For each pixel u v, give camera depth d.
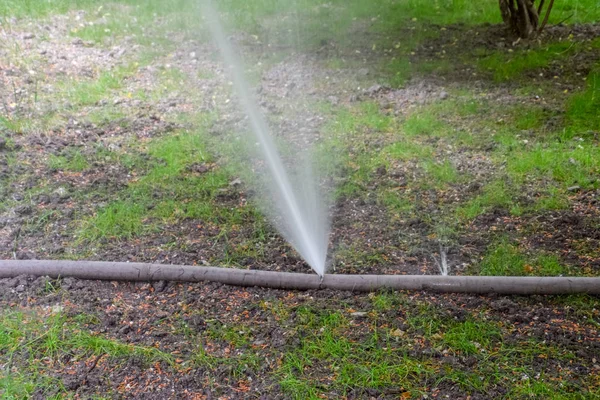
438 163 5.26
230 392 2.94
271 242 4.17
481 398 2.88
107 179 4.95
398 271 3.87
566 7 9.80
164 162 5.28
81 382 2.97
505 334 3.29
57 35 8.58
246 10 10.12
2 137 5.51
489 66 7.58
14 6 9.48
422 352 3.15
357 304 3.55
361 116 6.25
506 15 8.77
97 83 6.95
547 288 3.59
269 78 7.38
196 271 3.71
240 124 6.06
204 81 7.22
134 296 3.62
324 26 9.43
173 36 8.84
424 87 7.02
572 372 3.02
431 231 4.30
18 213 4.44
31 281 3.70
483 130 5.88
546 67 7.43
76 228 4.30
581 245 4.10
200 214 4.48
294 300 3.59
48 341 3.19
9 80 6.89
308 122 6.15
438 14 9.98
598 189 4.79
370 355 3.14
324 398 2.89
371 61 7.96
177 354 3.16
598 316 3.43
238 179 5.00
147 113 6.29
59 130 5.83
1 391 2.90
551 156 5.22
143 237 4.21
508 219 4.43
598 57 7.62
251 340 3.26
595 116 5.98
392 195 4.76
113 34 8.74
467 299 3.58
